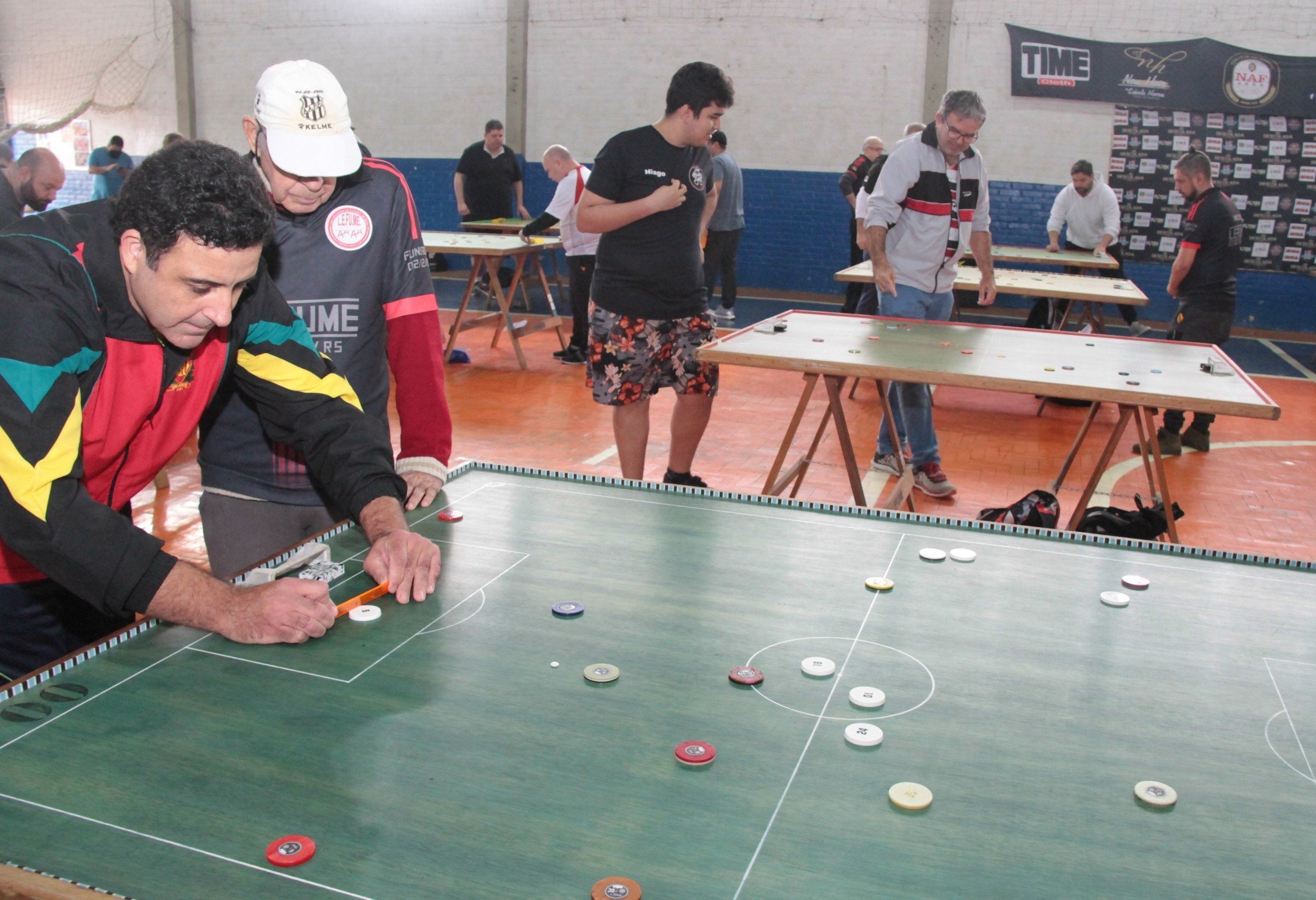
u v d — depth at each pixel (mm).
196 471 5152
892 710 1454
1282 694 1539
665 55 11648
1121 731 1420
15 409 1390
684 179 4121
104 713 1380
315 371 1944
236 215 1375
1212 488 5328
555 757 1312
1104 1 10375
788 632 1692
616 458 5500
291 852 1101
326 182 2078
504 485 2428
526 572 1910
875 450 5820
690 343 4309
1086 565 2025
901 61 10961
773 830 1178
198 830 1142
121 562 1485
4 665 1940
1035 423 6566
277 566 1833
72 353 1483
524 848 1131
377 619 1695
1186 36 10234
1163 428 5938
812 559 2018
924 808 1224
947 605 1813
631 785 1258
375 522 1864
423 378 2357
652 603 1793
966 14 10680
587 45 11875
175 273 1397
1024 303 11195
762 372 7973
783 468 5375
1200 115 10352
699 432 4473
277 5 12875
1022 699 1496
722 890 1073
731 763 1311
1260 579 1977
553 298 11430
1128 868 1134
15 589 1897
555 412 6496
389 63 12633
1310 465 5812
